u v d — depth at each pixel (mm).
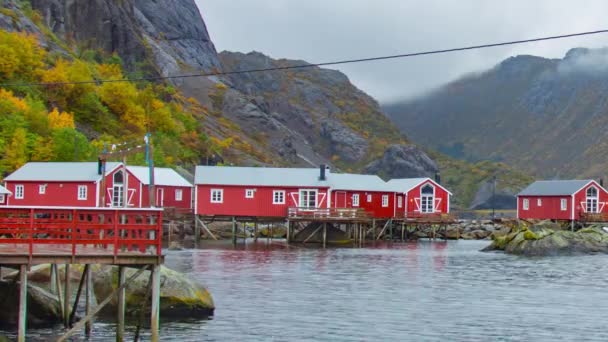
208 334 31922
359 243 87375
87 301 31297
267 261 61906
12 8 193375
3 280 34531
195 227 87625
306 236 90938
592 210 108750
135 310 34625
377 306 39625
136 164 108875
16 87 138000
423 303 40875
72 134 107375
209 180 88688
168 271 36281
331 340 31516
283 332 32719
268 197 89188
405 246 85750
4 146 99438
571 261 66812
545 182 115125
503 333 33312
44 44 184625
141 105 166750
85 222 26609
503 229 108438
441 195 104062
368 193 97375
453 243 94438
